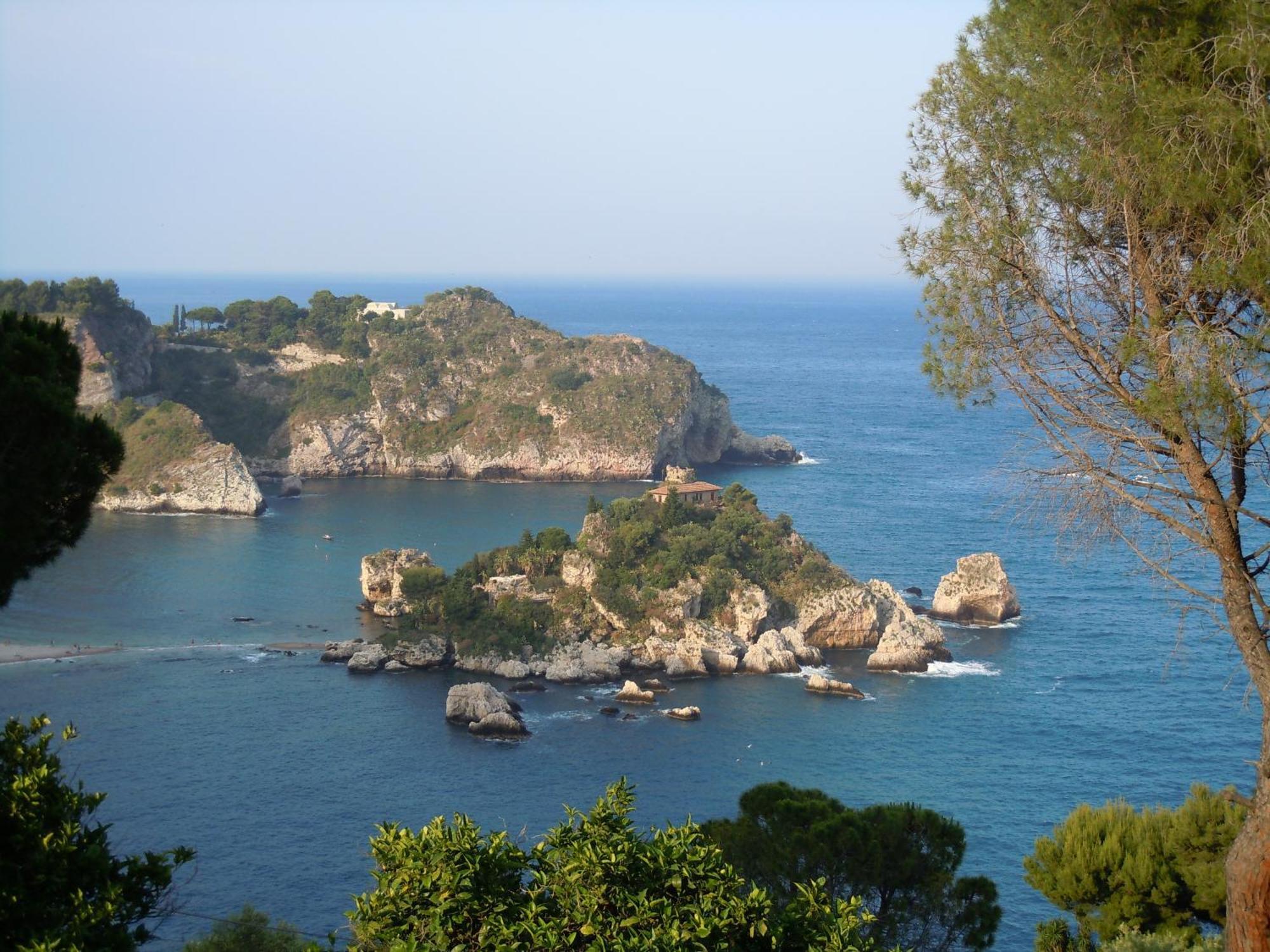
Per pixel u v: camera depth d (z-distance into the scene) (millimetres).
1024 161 20859
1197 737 97688
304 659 119062
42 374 23062
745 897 19219
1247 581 19688
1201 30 18797
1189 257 19594
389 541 175750
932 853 31891
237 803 83375
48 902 18188
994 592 130875
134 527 185750
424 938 18078
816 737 98688
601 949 17547
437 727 100625
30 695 105188
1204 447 19719
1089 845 29141
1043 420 21500
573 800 85812
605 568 126125
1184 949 25125
